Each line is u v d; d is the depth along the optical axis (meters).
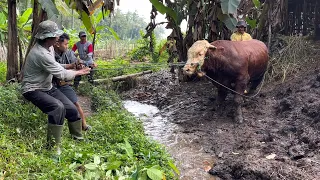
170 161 4.23
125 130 5.30
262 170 4.40
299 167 4.42
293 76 8.09
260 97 7.58
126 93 9.83
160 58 12.66
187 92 8.94
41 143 4.10
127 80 10.16
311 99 6.34
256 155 4.95
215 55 6.37
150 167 3.57
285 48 8.85
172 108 8.10
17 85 6.34
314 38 9.59
